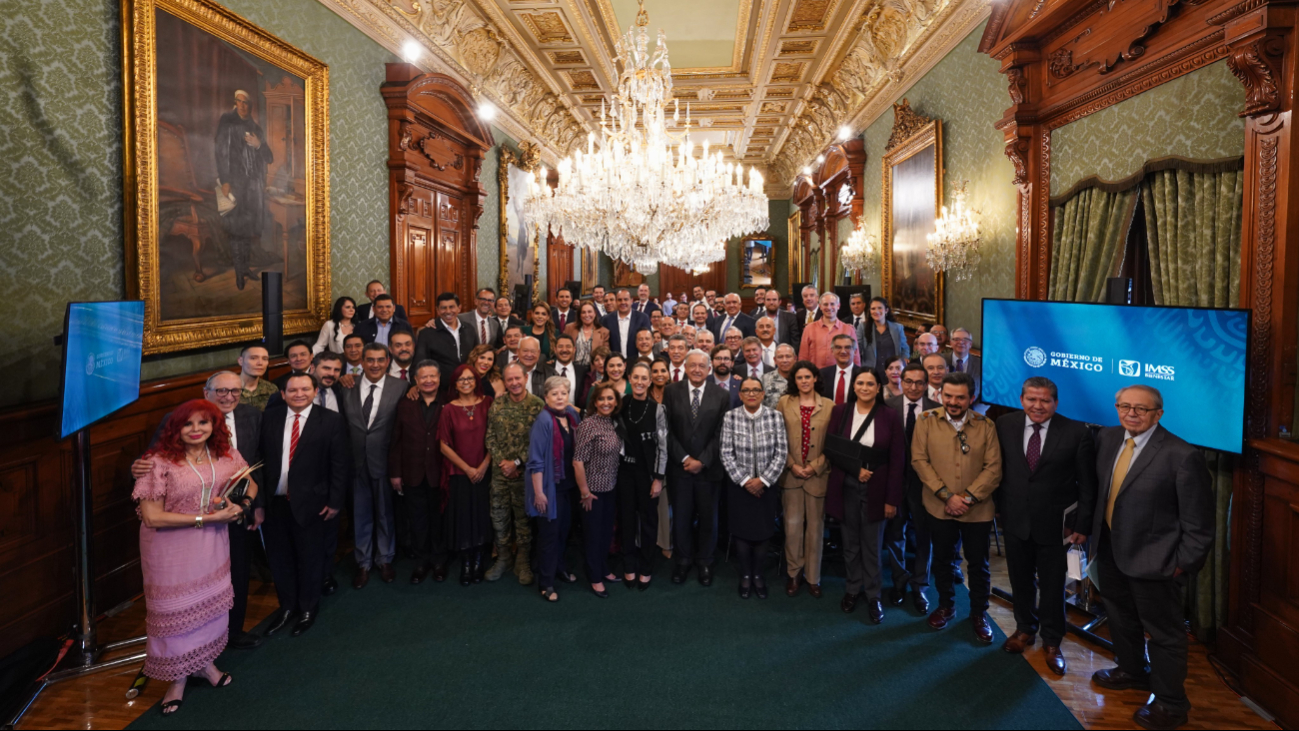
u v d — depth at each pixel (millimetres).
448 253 9914
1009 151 6051
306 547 4250
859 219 12477
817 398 4840
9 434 3682
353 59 7137
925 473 4230
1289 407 3492
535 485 4582
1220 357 3568
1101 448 3615
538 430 4629
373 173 7574
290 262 6109
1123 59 4719
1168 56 4262
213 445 3479
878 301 7371
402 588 4895
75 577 3764
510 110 12219
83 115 4125
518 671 3764
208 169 5086
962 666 3818
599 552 4785
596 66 12062
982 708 3428
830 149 13742
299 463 4180
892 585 4977
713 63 12367
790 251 21734
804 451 4770
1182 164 4219
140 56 4398
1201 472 3189
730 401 5230
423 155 8828
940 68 8531
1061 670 3738
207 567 3418
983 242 7277
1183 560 3160
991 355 4996
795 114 15672
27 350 3824
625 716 3355
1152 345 3883
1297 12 3285
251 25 5445
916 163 9273
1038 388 3773
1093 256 5215
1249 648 3561
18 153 3748
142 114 4430
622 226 8047
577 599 4719
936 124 8375
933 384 4988
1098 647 4039
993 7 6004
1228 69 3896
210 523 3412
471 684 3635
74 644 3904
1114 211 4949
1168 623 3270
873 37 10359
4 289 3699
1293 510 3307
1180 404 3756
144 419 4625
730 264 24859
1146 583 3309
